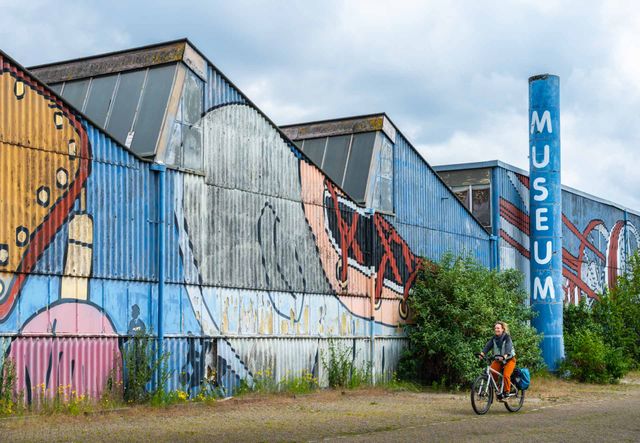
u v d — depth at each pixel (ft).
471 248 99.30
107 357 55.16
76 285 53.52
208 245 63.26
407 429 47.09
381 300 82.48
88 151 54.80
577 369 94.43
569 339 100.07
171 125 61.16
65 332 52.54
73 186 53.62
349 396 69.87
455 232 96.48
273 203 69.92
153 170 59.26
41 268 51.31
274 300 69.26
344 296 77.51
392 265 84.43
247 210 67.21
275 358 68.85
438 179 94.12
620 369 94.02
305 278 72.79
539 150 102.58
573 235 124.98
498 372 58.08
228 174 65.67
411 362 83.82
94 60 68.39
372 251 81.41
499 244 105.19
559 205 102.42
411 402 66.03
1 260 49.06
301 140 89.04
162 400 57.52
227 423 49.32
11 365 49.16
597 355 93.30
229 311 64.69
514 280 94.73
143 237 58.18
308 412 56.44
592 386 89.56
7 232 49.52
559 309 100.83
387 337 82.79
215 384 62.95
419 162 91.09
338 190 77.92
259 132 69.21
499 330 58.65
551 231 101.45
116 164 56.59
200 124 63.62
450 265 90.48
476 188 107.14
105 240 55.47
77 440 41.04
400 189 87.20
